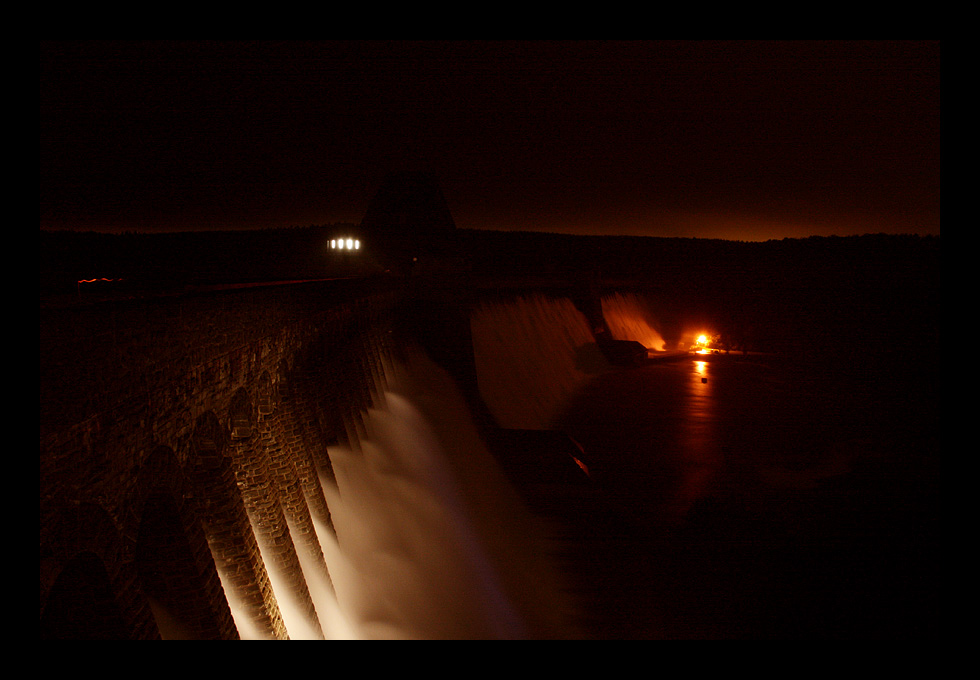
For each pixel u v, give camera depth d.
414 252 42.03
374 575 17.30
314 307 16.19
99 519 6.06
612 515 27.77
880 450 41.56
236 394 10.73
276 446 12.16
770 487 34.06
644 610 20.91
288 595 11.02
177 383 8.03
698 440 42.75
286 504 12.23
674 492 32.44
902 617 21.30
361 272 38.53
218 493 9.11
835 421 48.47
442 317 37.84
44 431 5.34
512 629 19.59
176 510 7.75
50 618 6.05
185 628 7.79
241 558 9.16
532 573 22.77
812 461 39.03
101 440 6.18
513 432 34.53
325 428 16.92
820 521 29.50
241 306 10.69
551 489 29.44
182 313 8.24
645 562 24.03
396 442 25.14
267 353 12.24
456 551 22.59
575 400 54.03
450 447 30.59
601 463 37.34
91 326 6.07
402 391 29.45
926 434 45.06
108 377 6.34
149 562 7.74
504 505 27.50
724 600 21.59
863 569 24.53
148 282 20.53
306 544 12.31
